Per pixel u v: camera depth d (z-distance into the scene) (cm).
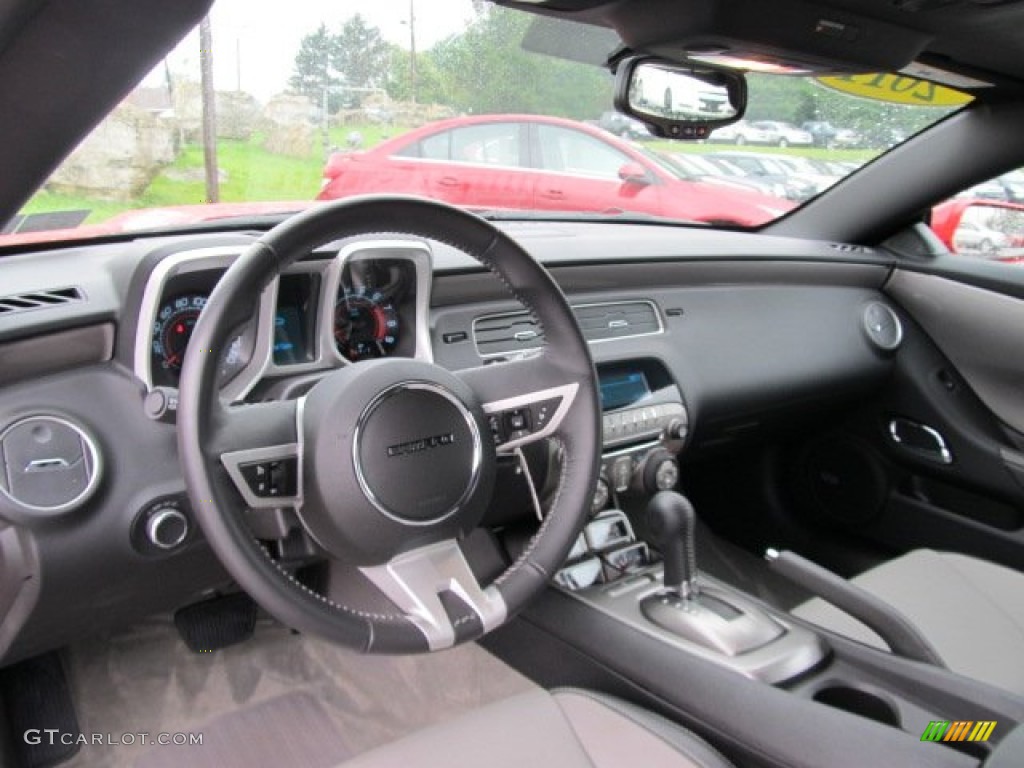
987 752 128
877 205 258
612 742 126
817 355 235
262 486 109
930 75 210
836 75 189
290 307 151
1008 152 231
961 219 254
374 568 115
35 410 130
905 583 184
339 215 110
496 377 126
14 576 132
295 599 107
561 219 249
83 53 90
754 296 231
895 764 121
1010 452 233
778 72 185
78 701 186
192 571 150
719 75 188
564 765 122
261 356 144
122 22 87
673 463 198
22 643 143
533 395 128
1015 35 177
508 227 229
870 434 259
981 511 241
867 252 262
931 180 247
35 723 179
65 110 97
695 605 162
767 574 261
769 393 225
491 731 128
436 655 205
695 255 217
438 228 118
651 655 154
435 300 173
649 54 171
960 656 163
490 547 186
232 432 107
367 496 110
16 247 161
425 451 113
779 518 277
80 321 133
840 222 265
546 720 130
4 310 130
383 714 188
